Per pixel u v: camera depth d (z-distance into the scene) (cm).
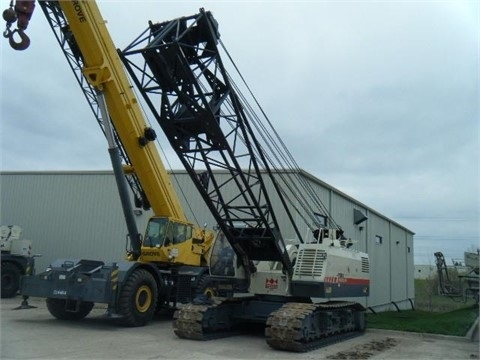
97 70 1299
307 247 1251
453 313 2289
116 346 1030
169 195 1539
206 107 1080
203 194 1212
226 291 1288
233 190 2025
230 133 1151
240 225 1248
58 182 2506
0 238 2034
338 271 1273
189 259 1599
